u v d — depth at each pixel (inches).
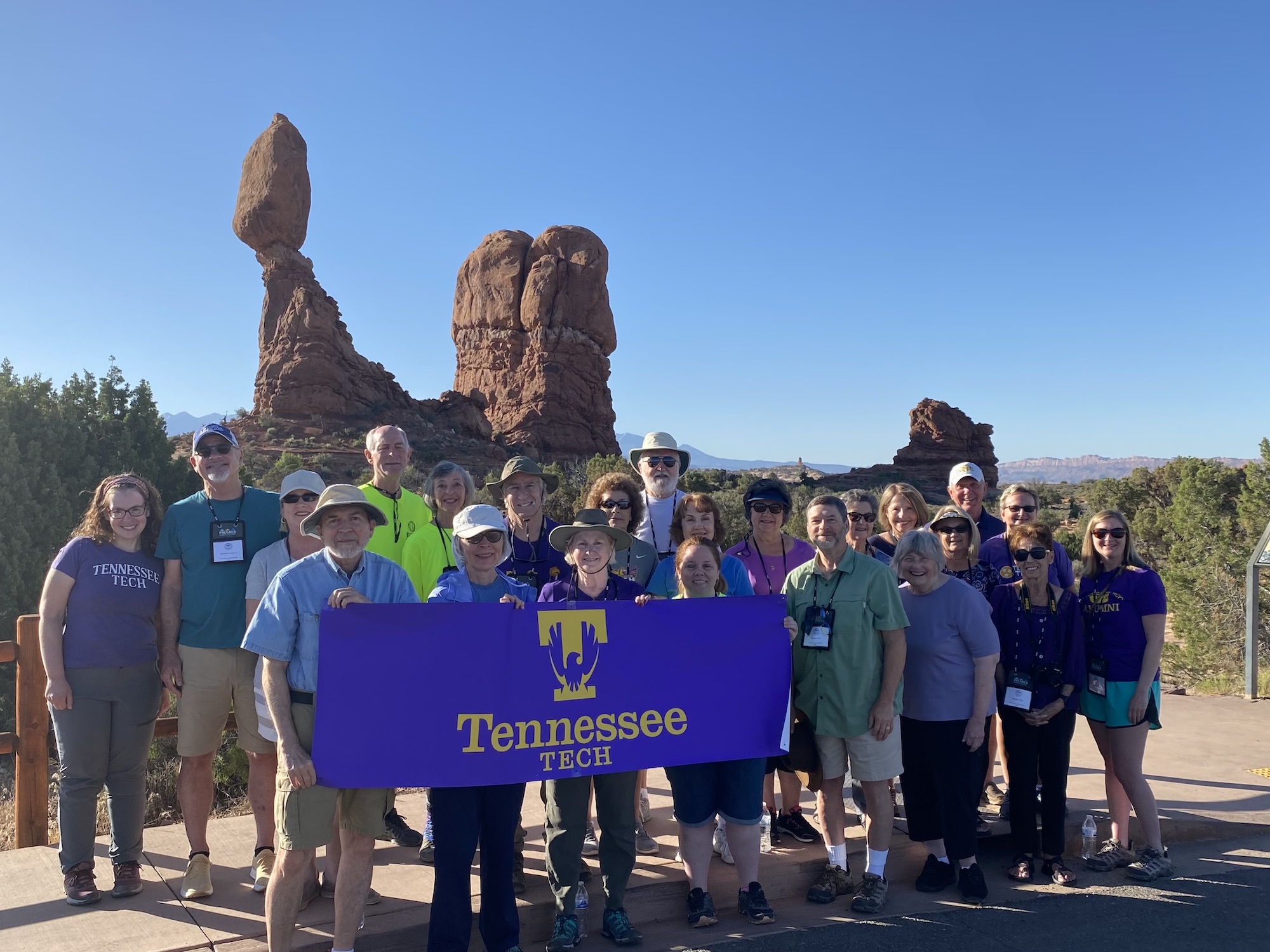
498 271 4424.2
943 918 188.4
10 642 207.9
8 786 337.7
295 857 152.3
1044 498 2874.0
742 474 3560.5
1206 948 174.9
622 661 177.8
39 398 982.4
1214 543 796.0
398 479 219.8
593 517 183.9
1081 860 225.6
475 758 163.2
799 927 182.5
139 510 180.9
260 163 3644.2
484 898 164.2
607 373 4382.4
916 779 206.4
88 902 173.2
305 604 159.2
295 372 3363.7
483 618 168.2
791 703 191.6
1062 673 206.1
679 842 186.5
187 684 181.6
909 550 202.5
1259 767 297.1
